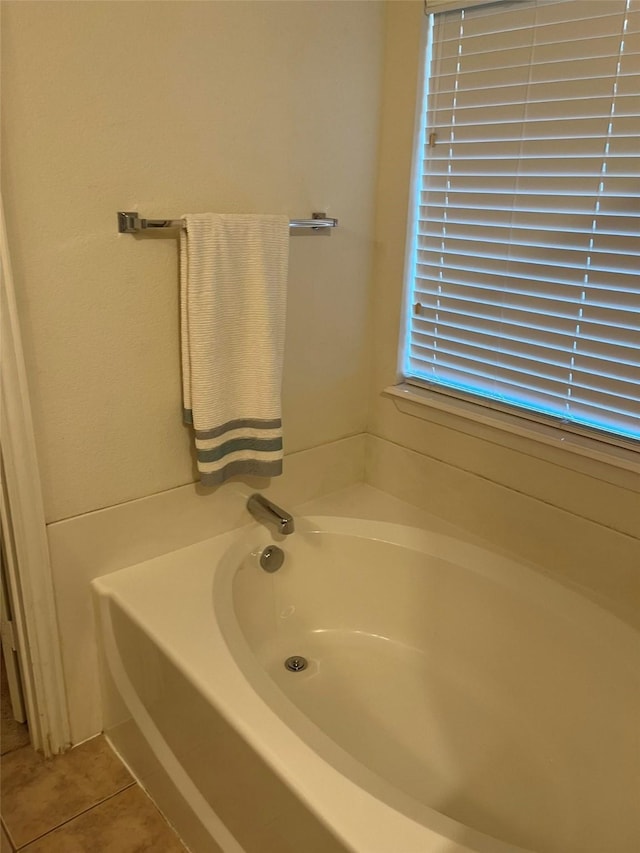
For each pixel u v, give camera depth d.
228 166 1.66
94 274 1.51
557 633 1.67
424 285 2.03
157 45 1.47
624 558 1.68
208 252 1.57
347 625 2.07
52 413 1.54
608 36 1.51
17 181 1.36
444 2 1.74
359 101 1.88
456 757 1.66
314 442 2.12
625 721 1.49
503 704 1.78
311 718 1.76
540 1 1.61
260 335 1.72
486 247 1.84
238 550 1.87
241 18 1.58
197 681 1.39
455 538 1.97
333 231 1.94
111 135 1.45
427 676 1.91
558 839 1.44
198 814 1.49
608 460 1.63
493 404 1.91
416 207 1.98
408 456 2.13
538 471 1.80
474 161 1.82
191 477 1.82
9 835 1.57
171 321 1.67
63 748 1.79
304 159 1.81
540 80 1.64
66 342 1.51
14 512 1.51
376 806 1.12
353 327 2.10
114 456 1.66
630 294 1.58
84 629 1.74
